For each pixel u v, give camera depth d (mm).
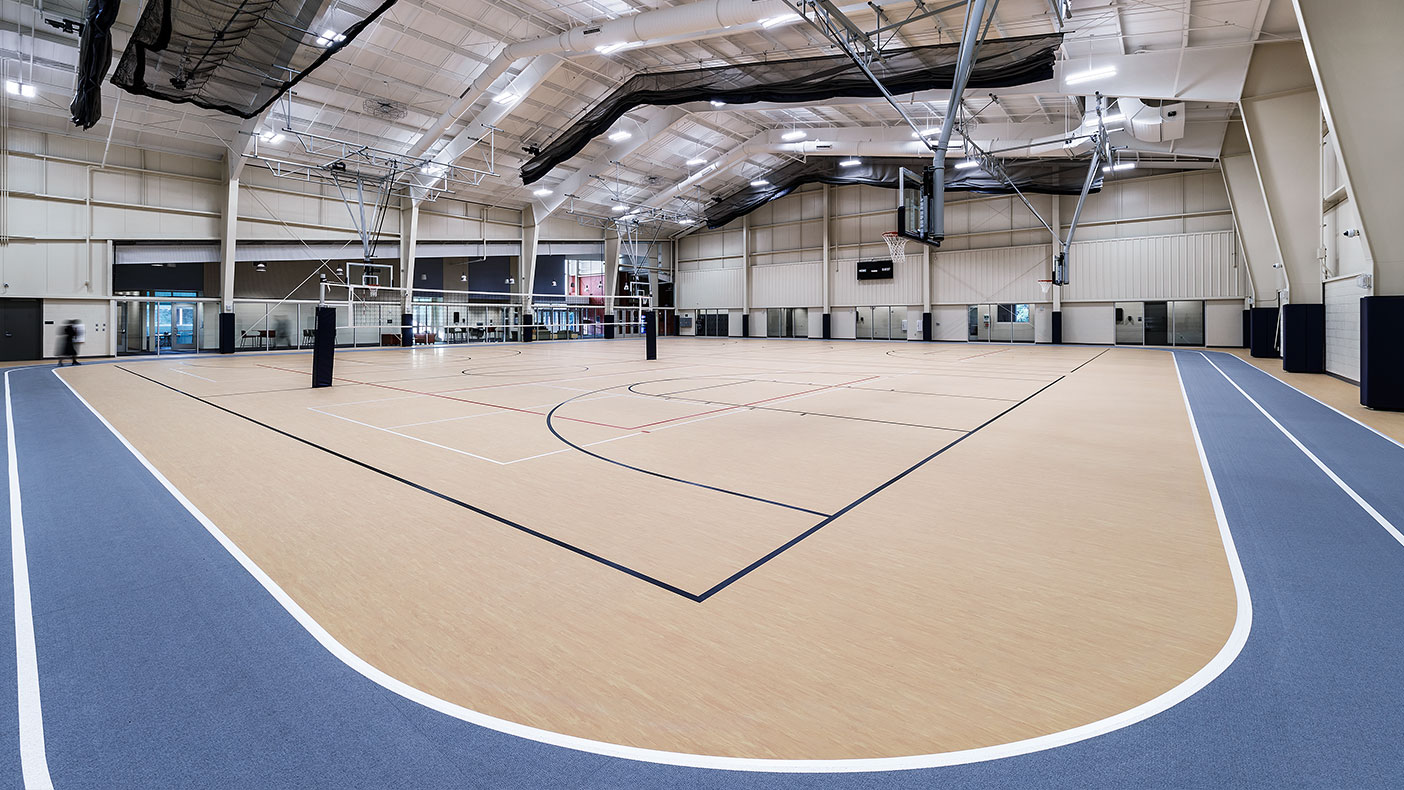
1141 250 22453
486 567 3086
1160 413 7719
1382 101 7129
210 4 7539
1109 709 1929
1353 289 10773
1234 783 1602
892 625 2484
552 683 2100
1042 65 9820
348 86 15883
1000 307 25578
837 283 29922
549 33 14328
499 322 28734
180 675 2166
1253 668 2148
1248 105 12125
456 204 25500
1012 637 2383
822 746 1773
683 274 35938
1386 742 1751
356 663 2238
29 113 15734
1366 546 3281
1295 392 9672
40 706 1993
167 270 23438
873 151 20031
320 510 3988
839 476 4777
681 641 2371
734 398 9297
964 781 1627
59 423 7195
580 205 28109
